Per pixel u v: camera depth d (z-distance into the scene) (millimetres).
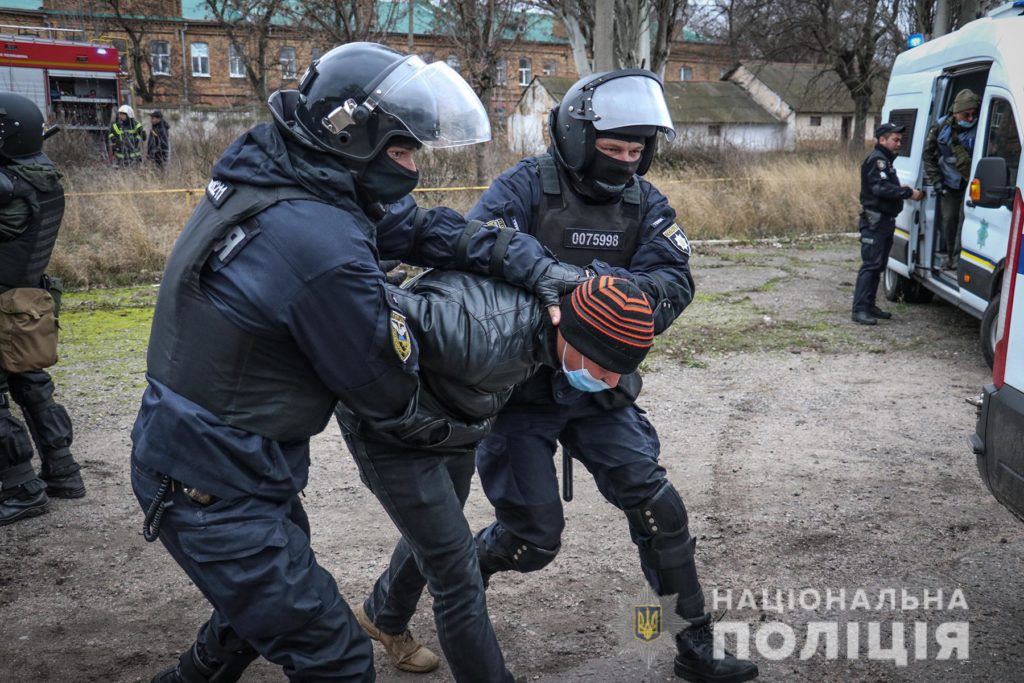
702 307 8750
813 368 6758
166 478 1979
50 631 3240
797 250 12383
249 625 2006
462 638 2314
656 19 21344
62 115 16984
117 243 10383
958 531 3969
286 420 1992
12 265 3979
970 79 7953
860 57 30719
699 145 17656
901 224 8547
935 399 5965
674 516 2750
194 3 43375
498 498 2732
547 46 43875
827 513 4168
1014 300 3059
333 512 4281
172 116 22734
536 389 2637
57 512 4273
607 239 2701
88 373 6535
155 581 3623
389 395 1974
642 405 5891
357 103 1931
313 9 14445
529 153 15758
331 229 1894
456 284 2242
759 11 30344
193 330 1943
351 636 2080
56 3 32688
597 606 3406
